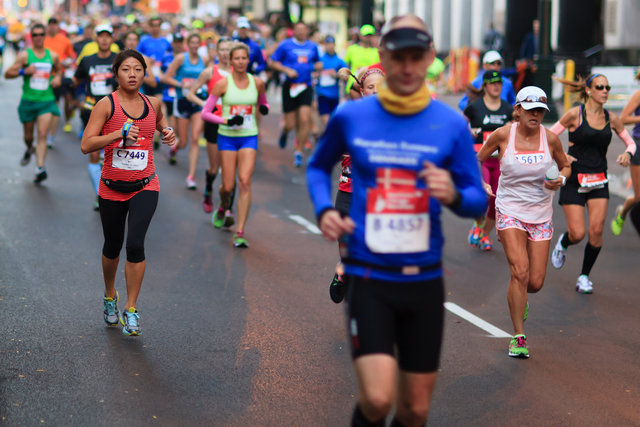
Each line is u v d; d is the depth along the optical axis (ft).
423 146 36.68
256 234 101.40
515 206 62.64
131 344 61.05
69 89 179.63
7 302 70.03
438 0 386.32
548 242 63.10
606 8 261.03
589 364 60.49
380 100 36.83
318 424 48.44
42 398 50.65
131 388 52.75
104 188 61.72
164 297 73.72
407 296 36.50
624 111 95.04
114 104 60.85
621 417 50.80
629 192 131.44
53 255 86.53
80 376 54.39
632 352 63.41
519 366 59.62
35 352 58.54
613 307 75.72
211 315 69.05
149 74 106.83
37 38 122.93
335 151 38.24
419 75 36.29
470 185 37.63
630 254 96.99
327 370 57.31
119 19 270.87
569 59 209.97
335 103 168.45
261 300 73.97
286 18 309.01
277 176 146.00
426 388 36.70
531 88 62.44
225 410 50.01
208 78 107.04
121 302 71.82
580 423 49.80
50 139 162.81
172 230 101.19
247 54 91.76
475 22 350.43
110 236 63.10
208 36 161.17
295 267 86.33
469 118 94.53
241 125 93.35
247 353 60.23
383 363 35.06
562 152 64.34
